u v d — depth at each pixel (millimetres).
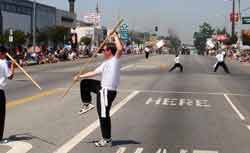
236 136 11016
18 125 11969
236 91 22969
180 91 22422
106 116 9352
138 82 27516
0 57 9539
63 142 9922
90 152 9016
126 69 41688
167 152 9172
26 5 92188
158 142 10117
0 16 81312
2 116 9602
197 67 47656
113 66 9172
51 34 88625
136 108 15938
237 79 31562
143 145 9773
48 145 9602
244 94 21578
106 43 9320
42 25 99500
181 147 9656
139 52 116812
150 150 9312
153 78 30969
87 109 9562
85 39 106812
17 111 14641
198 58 80375
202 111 15469
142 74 35094
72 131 11203
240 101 18688
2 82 9469
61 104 16531
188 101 18344
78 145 9641
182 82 28016
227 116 14414
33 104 16484
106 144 9516
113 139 10359
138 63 53844
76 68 41281
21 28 90062
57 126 11883
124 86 24625
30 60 47562
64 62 54344
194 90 23078
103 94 9195
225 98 19719
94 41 109188
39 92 20828
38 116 13578
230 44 111812
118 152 9055
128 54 102438
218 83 27812
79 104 16516
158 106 16578
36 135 10648
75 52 65625
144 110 15453
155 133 11219
